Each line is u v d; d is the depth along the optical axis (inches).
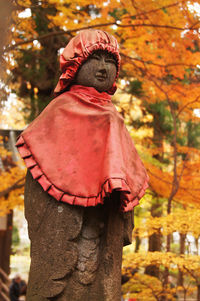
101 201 95.7
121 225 106.6
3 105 189.2
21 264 597.9
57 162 101.0
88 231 102.3
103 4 239.5
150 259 192.5
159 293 210.2
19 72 290.7
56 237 98.7
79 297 98.3
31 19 253.8
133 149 111.1
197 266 187.5
